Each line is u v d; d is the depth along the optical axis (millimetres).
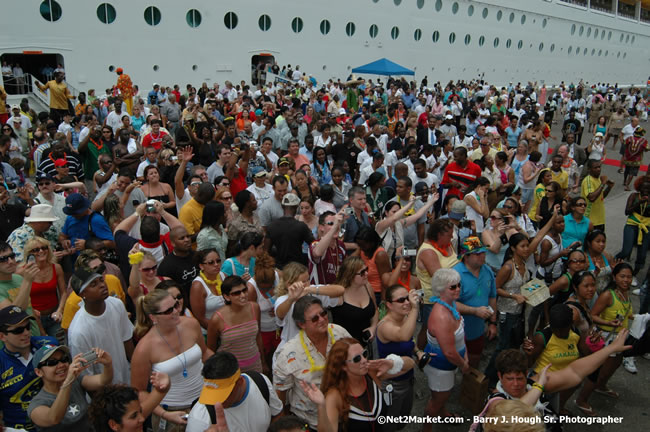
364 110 17031
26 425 3619
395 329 4176
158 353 3691
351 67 29953
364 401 3432
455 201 6609
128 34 21797
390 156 10266
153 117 12484
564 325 4273
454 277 4230
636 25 54375
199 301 4602
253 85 26406
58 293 5051
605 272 5969
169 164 8281
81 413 3391
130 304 5176
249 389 3217
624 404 5184
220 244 5680
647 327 4902
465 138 13297
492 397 3602
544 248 6461
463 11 35188
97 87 21453
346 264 4543
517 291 5230
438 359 4344
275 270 4891
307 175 8469
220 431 2951
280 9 26188
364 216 6527
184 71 23719
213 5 23906
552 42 43625
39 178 6477
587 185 8258
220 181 7148
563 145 10016
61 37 20203
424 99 22297
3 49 19031
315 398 3092
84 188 7469
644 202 7520
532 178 9398
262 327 4906
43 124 12164
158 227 5316
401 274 5527
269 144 9641
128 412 2900
